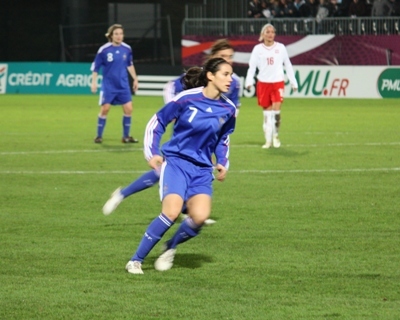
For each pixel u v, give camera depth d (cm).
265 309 1334
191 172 1566
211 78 1549
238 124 5072
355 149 3716
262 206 2342
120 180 2839
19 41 9400
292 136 4306
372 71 7012
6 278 1542
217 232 1984
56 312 1321
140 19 8806
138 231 2002
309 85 7206
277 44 3725
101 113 3975
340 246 1820
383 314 1306
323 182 2773
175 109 1561
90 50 8588
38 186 2709
